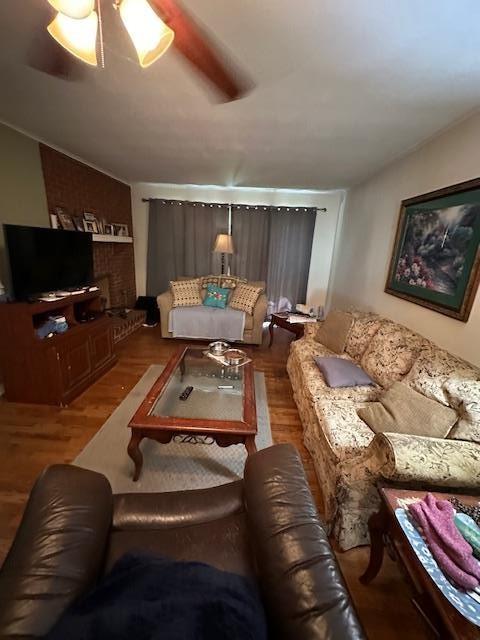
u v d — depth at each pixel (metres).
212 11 1.06
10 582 0.69
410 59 1.31
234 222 4.59
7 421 2.11
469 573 0.76
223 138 2.42
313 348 2.72
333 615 0.61
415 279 2.25
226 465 1.81
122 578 0.73
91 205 3.53
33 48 1.32
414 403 1.52
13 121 2.23
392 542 1.01
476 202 1.66
